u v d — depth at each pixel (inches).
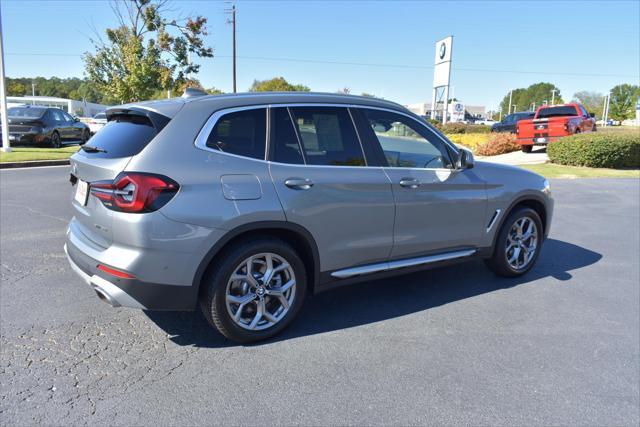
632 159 611.5
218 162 133.0
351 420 110.3
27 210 306.2
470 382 127.3
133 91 868.0
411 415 112.7
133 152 128.6
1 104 622.5
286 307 148.6
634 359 141.4
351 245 155.9
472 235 187.5
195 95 147.6
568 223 322.0
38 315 158.7
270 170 139.8
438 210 174.6
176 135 130.6
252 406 114.4
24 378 122.8
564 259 240.5
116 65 864.9
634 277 214.1
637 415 115.1
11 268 200.7
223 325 137.6
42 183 413.7
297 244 152.3
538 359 140.1
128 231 123.3
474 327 160.2
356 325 159.8
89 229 139.0
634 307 180.1
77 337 145.4
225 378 126.0
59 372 126.2
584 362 139.0
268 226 138.0
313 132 151.3
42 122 710.5
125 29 865.5
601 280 209.5
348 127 158.7
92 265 131.3
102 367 129.4
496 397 120.8
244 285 140.3
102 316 159.8
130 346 141.2
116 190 124.2
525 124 775.7
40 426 105.0
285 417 110.8
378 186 157.9
